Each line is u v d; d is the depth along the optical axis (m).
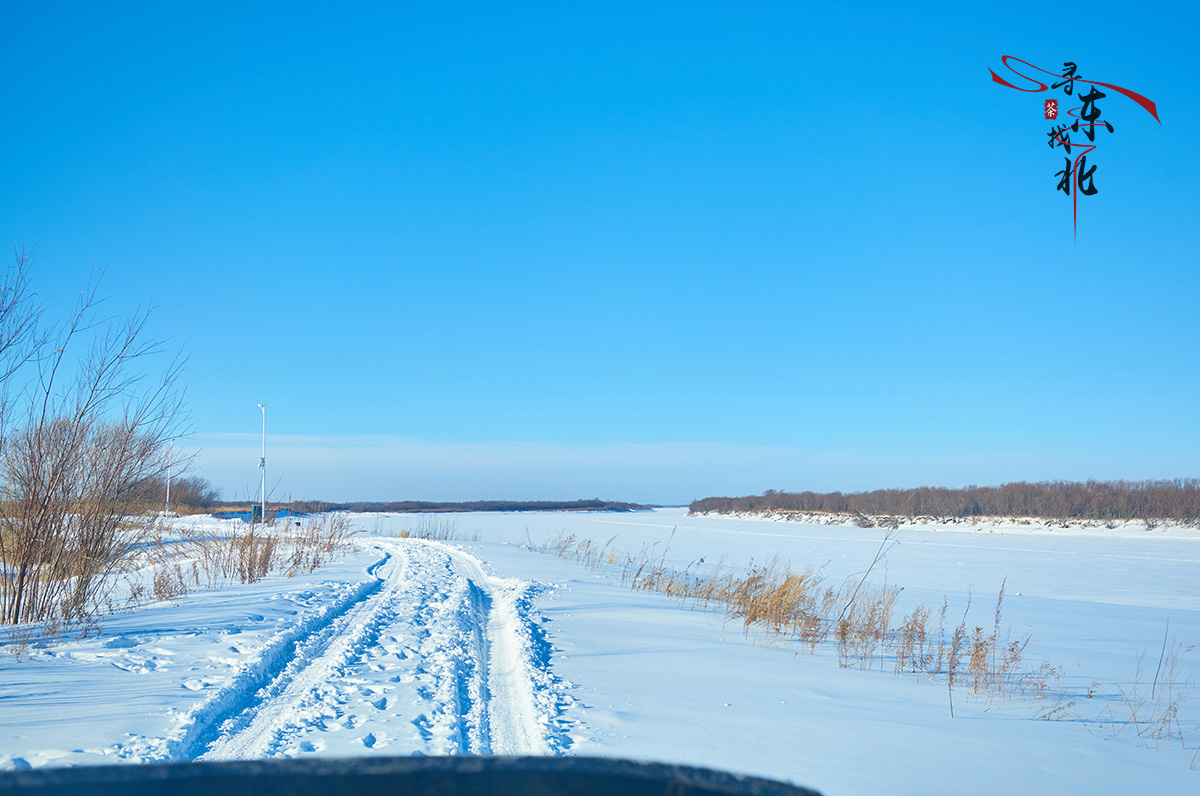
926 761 5.68
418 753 5.39
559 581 17.53
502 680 7.95
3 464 10.45
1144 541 48.69
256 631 9.90
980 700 8.01
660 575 18.67
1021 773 5.51
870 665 9.68
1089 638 13.27
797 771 5.29
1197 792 5.23
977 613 16.50
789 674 8.70
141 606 12.17
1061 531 59.16
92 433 11.20
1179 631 14.36
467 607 13.17
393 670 8.21
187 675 7.48
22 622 10.26
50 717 5.93
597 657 9.14
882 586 22.09
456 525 65.69
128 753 5.16
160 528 13.30
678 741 5.87
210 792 1.47
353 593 14.48
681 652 9.63
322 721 6.20
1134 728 7.01
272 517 28.20
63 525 10.78
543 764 1.60
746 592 14.01
